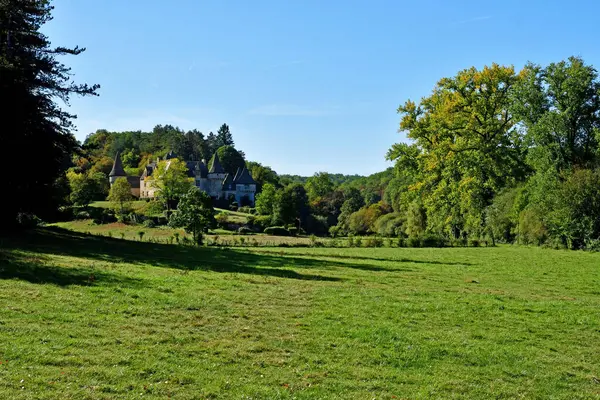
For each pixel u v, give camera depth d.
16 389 8.73
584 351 14.16
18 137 30.64
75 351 10.82
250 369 10.89
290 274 26.38
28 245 27.41
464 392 10.55
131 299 15.90
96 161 170.25
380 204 131.62
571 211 55.28
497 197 71.69
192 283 20.20
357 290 21.81
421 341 13.95
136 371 10.08
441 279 28.83
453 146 60.19
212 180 162.00
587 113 57.00
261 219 110.06
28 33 33.09
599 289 26.94
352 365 11.67
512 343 14.52
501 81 59.06
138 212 109.62
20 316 12.73
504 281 29.28
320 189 178.25
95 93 34.78
